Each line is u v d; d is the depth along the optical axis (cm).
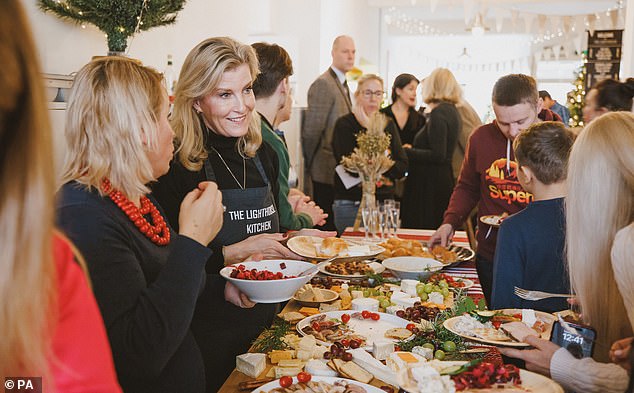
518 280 193
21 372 59
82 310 65
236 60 189
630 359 120
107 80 122
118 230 122
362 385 138
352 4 1080
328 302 209
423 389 115
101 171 121
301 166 672
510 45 1494
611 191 139
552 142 191
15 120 54
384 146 355
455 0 1170
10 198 54
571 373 133
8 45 53
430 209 494
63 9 266
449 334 165
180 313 120
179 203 192
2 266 54
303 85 778
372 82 455
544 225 191
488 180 286
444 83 489
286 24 773
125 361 118
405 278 242
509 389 119
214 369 184
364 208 351
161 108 132
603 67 914
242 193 199
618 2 1143
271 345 166
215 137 200
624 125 141
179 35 433
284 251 192
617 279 121
